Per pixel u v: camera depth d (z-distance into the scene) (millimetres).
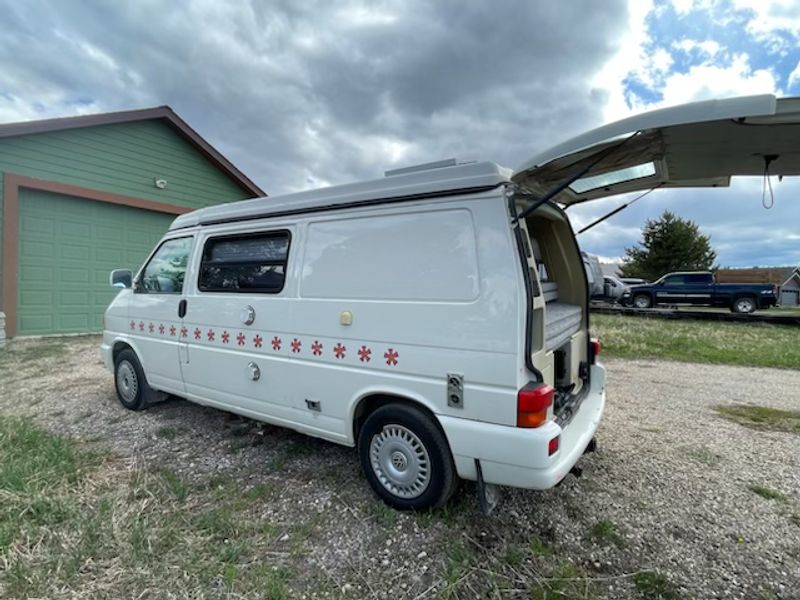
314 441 3598
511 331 2107
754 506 2705
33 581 1902
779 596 1940
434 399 2346
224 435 3732
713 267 30469
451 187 2311
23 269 8164
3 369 6102
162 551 2162
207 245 3570
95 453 3316
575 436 2572
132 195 9609
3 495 2547
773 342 9555
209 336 3496
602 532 2393
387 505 2621
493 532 2389
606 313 16969
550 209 2957
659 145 2451
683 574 2078
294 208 2980
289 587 1972
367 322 2592
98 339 8414
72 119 8422
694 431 4039
